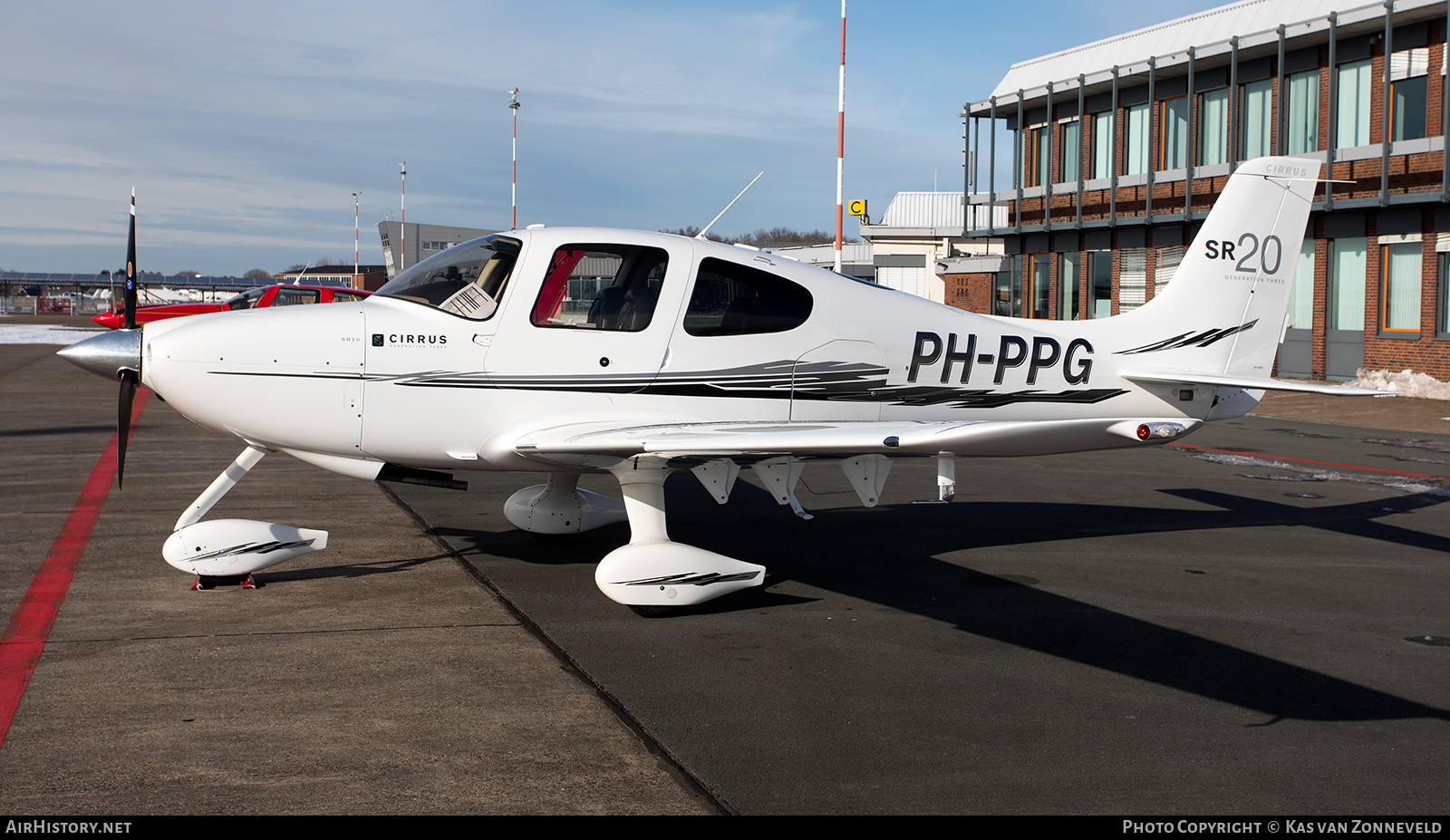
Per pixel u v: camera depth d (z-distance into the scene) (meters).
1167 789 2.82
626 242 5.05
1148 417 6.40
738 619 4.46
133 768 2.82
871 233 31.67
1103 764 2.99
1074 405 6.15
